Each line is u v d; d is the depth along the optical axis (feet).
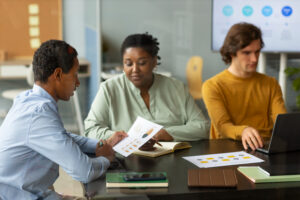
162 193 4.68
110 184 4.90
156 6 13.58
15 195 5.12
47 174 5.24
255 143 6.61
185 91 8.02
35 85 5.32
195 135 7.45
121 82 7.74
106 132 7.14
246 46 8.00
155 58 7.61
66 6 13.34
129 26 13.62
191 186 4.85
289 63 14.08
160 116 7.73
